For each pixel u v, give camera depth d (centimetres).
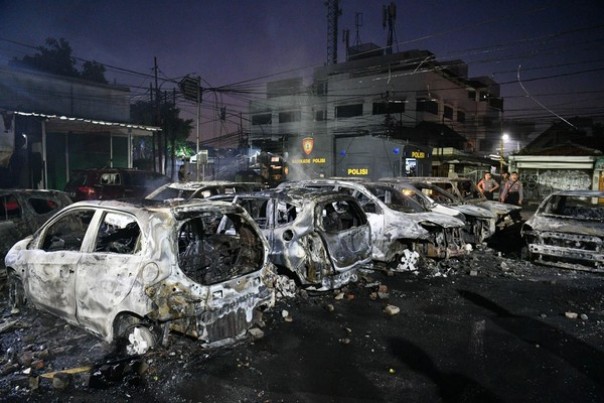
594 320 536
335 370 394
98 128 1900
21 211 657
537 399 350
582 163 2469
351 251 603
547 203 914
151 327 402
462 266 807
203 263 470
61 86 1939
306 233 567
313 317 528
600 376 390
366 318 530
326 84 4159
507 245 1060
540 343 462
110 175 1348
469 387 368
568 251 777
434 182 1137
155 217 397
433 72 3716
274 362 407
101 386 353
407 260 768
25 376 366
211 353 415
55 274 454
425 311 561
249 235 470
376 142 3170
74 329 464
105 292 404
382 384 370
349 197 633
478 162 3469
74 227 649
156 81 2333
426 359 420
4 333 457
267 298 447
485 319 535
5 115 1403
